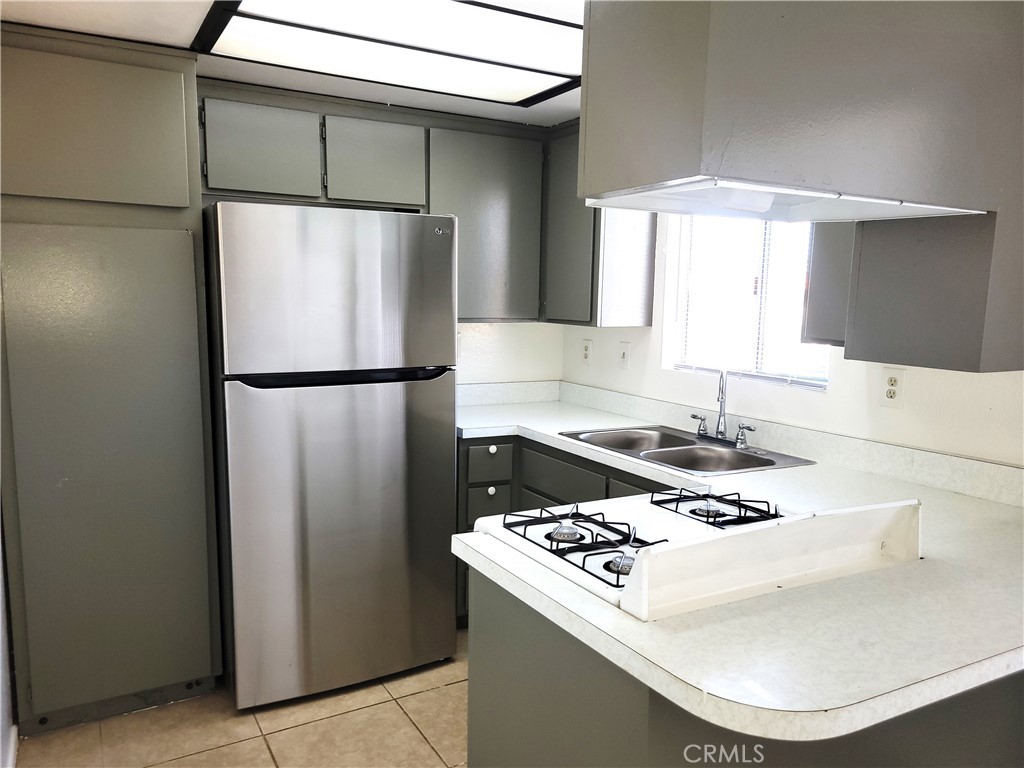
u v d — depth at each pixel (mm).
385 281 2500
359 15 2008
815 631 1193
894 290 1587
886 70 1206
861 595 1343
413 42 2215
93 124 2254
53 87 2193
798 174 1137
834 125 1161
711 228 3049
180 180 2391
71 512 2314
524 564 1507
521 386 3748
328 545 2523
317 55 2357
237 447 2334
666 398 3191
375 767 2199
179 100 2365
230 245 2244
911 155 1254
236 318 2275
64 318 2248
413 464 2656
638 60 1183
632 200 1358
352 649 2617
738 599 1324
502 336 3695
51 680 2338
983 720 1438
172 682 2523
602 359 3582
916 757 1354
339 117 2850
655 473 2336
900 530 1552
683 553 1289
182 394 2439
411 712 2510
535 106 2949
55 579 2312
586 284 3137
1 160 2146
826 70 1146
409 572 2701
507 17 2012
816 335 2010
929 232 1509
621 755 1247
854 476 2266
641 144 1182
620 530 1675
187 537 2496
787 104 1115
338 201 2891
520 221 3314
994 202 1380
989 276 1405
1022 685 1491
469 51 2293
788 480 2207
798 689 1012
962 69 1299
